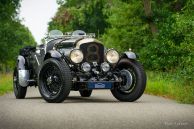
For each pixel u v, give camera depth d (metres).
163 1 33.50
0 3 45.88
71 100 15.77
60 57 14.52
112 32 35.50
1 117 10.28
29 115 10.62
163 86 18.28
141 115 10.59
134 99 14.89
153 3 33.12
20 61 17.08
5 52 47.22
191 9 22.28
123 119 9.84
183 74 16.44
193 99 13.95
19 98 17.14
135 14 33.94
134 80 15.00
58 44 15.61
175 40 24.00
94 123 9.23
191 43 17.77
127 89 15.05
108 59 15.00
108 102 14.64
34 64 16.91
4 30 46.91
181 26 20.80
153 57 25.48
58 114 10.81
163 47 24.52
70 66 14.87
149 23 32.41
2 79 28.42
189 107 12.48
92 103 14.02
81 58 14.80
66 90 14.28
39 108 12.27
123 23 34.62
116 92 15.17
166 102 14.38
